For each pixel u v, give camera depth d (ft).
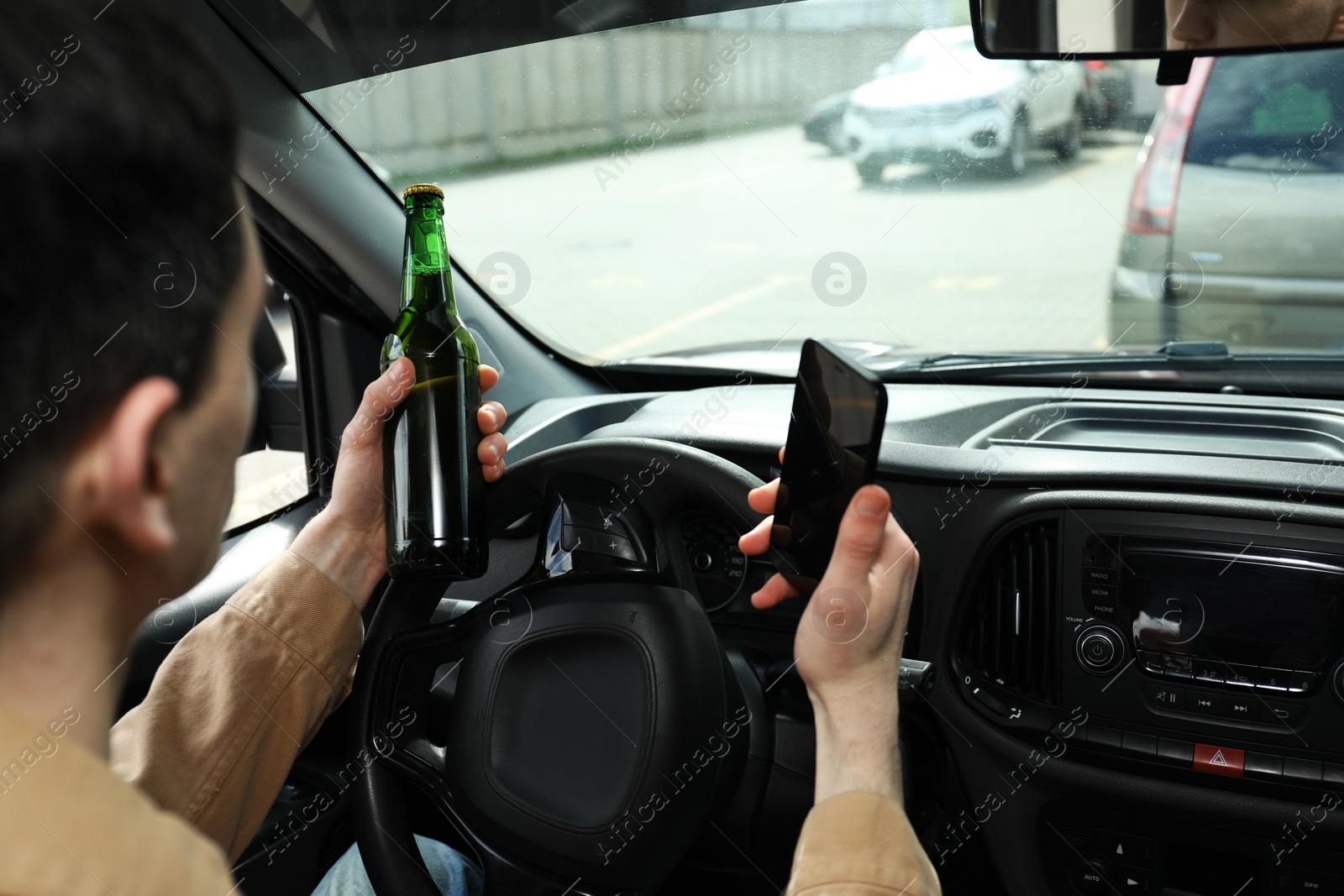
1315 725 3.61
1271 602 3.68
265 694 2.42
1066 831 4.00
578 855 2.70
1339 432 4.45
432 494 2.56
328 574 2.60
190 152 1.01
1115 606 3.87
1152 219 6.95
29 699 1.07
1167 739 3.79
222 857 1.24
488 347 5.81
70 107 0.91
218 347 1.13
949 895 4.59
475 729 2.85
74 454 1.00
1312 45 3.60
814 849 1.73
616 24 6.05
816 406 2.22
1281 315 6.68
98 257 0.94
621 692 2.77
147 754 2.23
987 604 4.14
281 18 4.49
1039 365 5.49
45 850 1.00
